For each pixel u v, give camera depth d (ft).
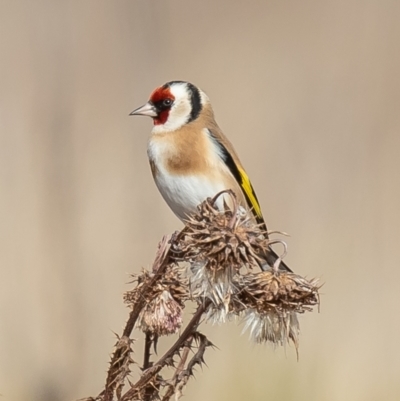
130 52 53.83
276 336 18.76
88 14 55.26
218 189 27.43
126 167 47.75
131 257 40.47
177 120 27.86
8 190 47.55
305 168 51.62
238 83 61.72
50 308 34.47
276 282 18.48
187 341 17.90
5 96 54.95
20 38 57.62
